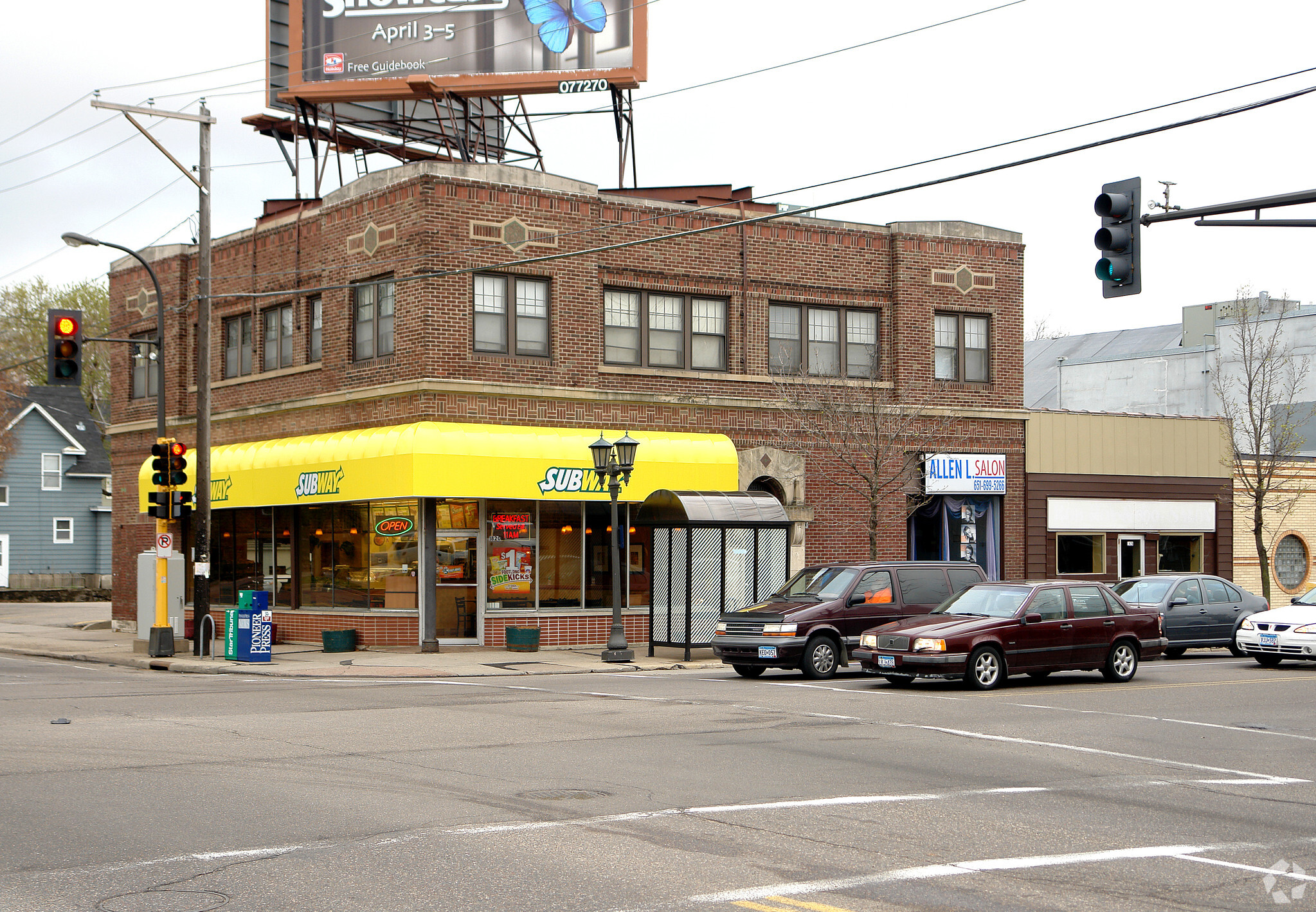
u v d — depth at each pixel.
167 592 27.08
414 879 7.94
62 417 62.44
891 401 31.06
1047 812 10.34
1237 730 15.23
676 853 8.70
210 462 27.59
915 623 19.92
